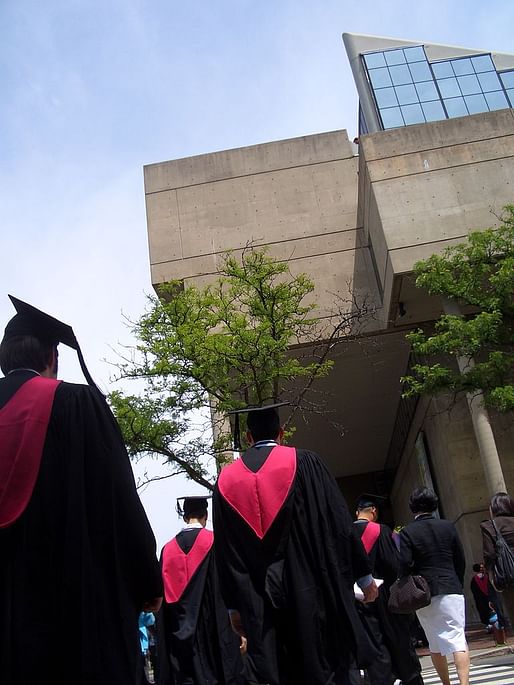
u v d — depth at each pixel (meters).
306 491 3.27
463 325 14.42
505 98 27.86
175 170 24.50
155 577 2.03
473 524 19.92
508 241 15.41
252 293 17.58
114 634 1.90
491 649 12.16
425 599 5.09
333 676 2.98
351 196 23.75
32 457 2.03
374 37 29.62
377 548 5.89
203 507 6.21
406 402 26.33
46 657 1.84
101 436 2.10
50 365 2.39
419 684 5.73
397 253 18.92
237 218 23.66
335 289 22.39
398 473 34.31
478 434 17.84
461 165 20.05
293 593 3.07
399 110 27.95
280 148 24.62
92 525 1.97
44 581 1.92
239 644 5.35
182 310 15.62
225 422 16.50
